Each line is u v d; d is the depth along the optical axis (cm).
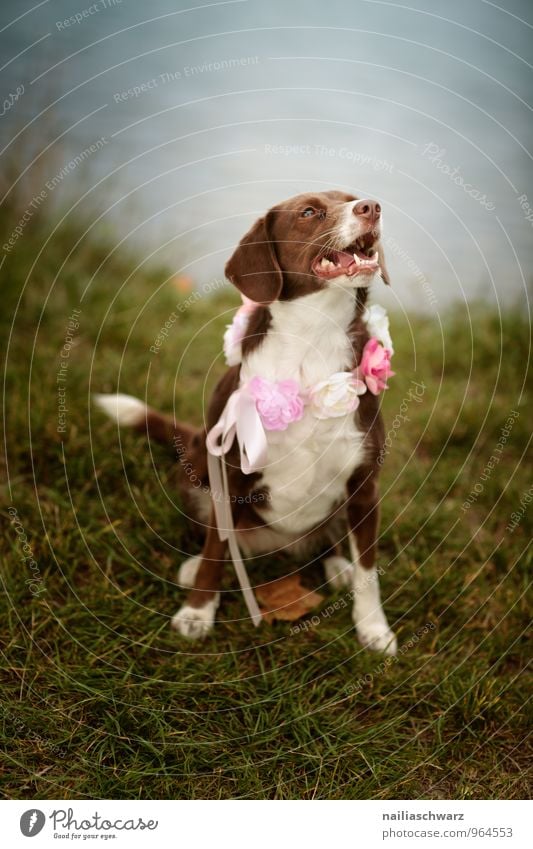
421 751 245
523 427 416
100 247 534
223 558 288
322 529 316
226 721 246
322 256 257
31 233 521
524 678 274
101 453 357
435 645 288
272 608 299
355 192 689
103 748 233
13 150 552
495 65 980
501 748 249
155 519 332
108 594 289
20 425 361
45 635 271
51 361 412
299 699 256
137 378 420
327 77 902
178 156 683
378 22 1109
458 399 439
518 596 312
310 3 1166
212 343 468
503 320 506
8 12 803
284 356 268
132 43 841
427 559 317
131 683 252
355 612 291
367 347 266
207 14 1012
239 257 273
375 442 275
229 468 278
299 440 267
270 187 668
